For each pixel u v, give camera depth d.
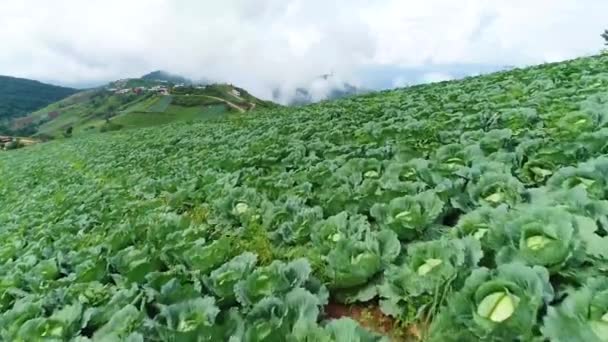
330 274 5.52
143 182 14.63
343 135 12.99
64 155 39.81
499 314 3.75
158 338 4.94
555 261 4.29
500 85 16.97
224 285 5.42
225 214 8.84
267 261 6.84
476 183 6.79
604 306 3.44
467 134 9.31
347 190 7.30
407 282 4.71
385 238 5.68
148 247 7.45
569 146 6.84
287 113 28.42
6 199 24.34
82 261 7.91
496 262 4.59
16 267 8.63
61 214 13.62
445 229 5.96
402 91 26.27
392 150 9.78
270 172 11.52
